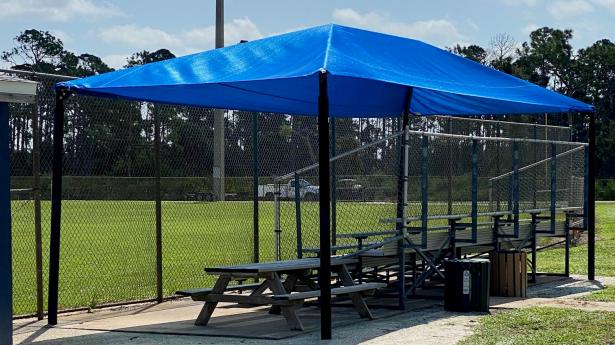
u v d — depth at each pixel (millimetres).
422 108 16203
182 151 13961
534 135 20188
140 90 11453
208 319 11016
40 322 11328
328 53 10172
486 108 16297
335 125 15828
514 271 13781
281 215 17422
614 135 91875
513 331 10164
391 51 11789
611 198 68500
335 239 15070
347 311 12219
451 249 13727
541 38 98750
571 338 9633
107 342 9781
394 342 9477
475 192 13992
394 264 13656
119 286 15039
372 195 16062
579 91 96875
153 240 18953
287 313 10484
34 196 11383
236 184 15961
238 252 19391
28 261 19234
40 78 11836
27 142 11992
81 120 12375
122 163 12828
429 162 16688
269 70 10297
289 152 15672
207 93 12359
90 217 21906
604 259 20172
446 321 11039
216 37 25766
